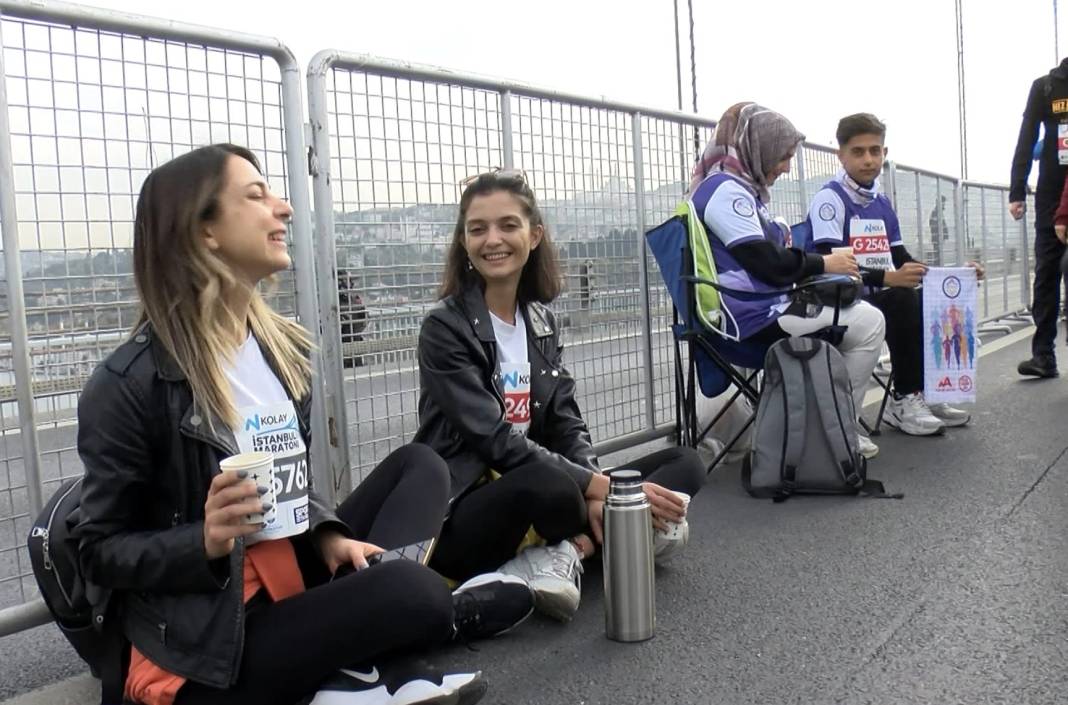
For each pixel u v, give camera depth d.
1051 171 5.72
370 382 3.07
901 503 3.40
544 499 2.37
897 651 2.17
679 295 3.93
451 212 3.35
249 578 1.78
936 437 4.49
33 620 2.33
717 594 2.60
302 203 2.84
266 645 1.66
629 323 4.21
